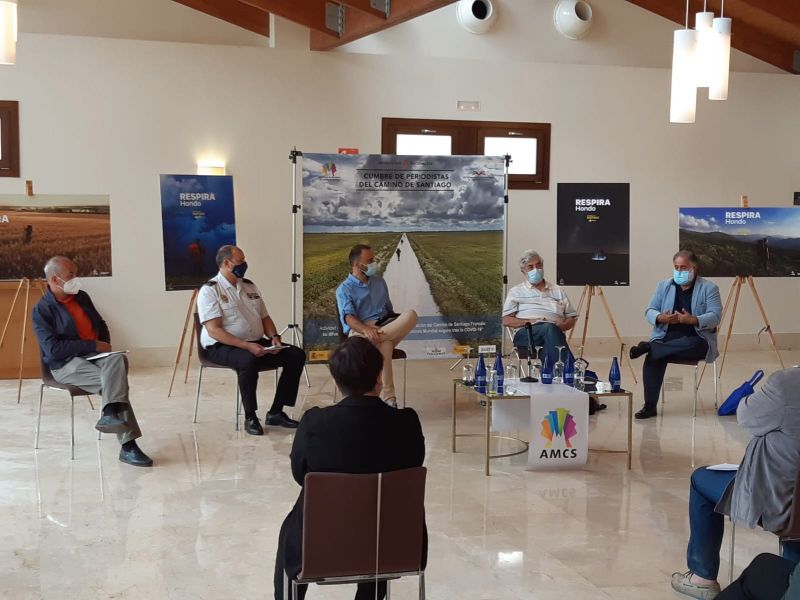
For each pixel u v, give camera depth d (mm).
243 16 9172
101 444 6035
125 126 8734
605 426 6727
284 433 6375
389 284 8031
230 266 6520
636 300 10078
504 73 9586
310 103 9156
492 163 8125
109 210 8688
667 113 10016
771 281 10398
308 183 7777
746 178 10266
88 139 8656
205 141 8930
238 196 9047
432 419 6914
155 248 8875
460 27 9562
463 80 9500
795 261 8703
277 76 9055
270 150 9086
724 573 3949
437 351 8164
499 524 4562
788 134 10328
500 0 9641
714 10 9859
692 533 3713
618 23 9969
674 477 5434
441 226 8070
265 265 9164
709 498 3621
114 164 8727
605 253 8414
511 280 9758
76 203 8547
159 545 4223
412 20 9422
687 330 7051
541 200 9781
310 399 7492
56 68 8547
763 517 3303
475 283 8180
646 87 9945
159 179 8438
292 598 2865
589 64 9906
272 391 7805
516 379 6043
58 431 6363
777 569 2656
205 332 6516
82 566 3963
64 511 4688
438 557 4109
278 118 9086
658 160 10039
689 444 6215
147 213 8828
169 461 5637
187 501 4867
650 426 6734
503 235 8203
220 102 8938
